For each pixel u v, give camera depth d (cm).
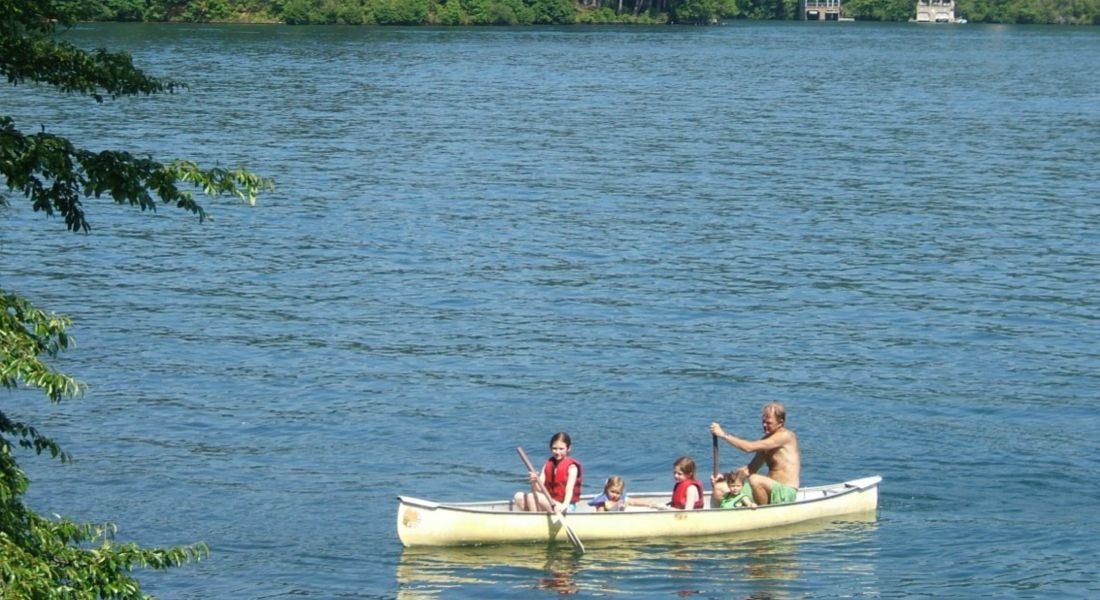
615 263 7031
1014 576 3481
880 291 6512
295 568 3481
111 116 12838
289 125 12644
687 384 5078
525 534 3597
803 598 3331
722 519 3688
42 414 4584
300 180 9394
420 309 6069
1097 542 3700
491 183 9494
